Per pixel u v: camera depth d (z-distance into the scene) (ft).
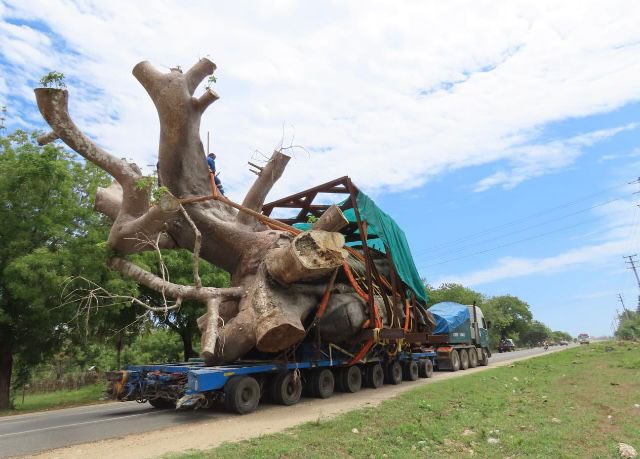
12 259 51.44
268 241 41.75
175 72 38.50
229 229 42.22
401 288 57.16
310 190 49.88
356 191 48.73
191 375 33.01
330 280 43.39
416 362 63.26
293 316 38.04
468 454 23.30
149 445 24.68
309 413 33.91
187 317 78.13
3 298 52.11
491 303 269.64
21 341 57.26
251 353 43.37
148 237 37.17
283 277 38.47
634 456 22.66
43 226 53.93
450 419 30.83
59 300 52.29
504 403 37.19
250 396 35.45
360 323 45.83
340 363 46.14
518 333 307.37
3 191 52.75
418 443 24.88
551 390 44.83
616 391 42.91
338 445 23.84
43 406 57.88
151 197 34.81
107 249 39.47
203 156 41.96
